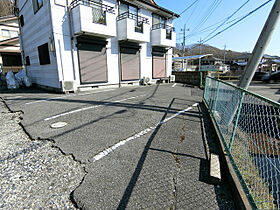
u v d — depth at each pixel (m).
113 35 8.59
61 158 2.38
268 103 1.65
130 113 4.57
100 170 2.11
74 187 1.82
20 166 2.19
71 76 8.02
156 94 7.86
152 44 12.51
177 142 2.94
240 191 1.64
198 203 1.64
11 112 4.59
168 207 1.58
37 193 1.74
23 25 11.16
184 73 14.48
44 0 7.41
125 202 1.62
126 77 10.96
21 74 11.20
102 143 2.82
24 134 3.18
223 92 3.48
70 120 3.91
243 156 2.33
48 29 7.59
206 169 2.18
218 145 2.80
